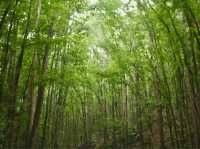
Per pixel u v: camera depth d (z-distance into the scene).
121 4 23.97
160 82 20.66
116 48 26.73
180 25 17.09
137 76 26.44
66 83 21.58
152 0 16.95
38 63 19.09
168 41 19.05
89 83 30.84
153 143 24.86
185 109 19.06
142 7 19.80
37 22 14.70
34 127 17.09
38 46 15.52
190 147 18.73
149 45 22.36
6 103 14.77
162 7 15.92
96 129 40.00
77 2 20.19
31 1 13.98
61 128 32.22
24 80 18.98
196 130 16.44
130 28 24.98
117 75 27.38
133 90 27.42
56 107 28.72
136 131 31.67
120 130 35.06
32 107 17.17
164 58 19.94
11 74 16.34
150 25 20.88
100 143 38.19
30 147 16.80
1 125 14.59
